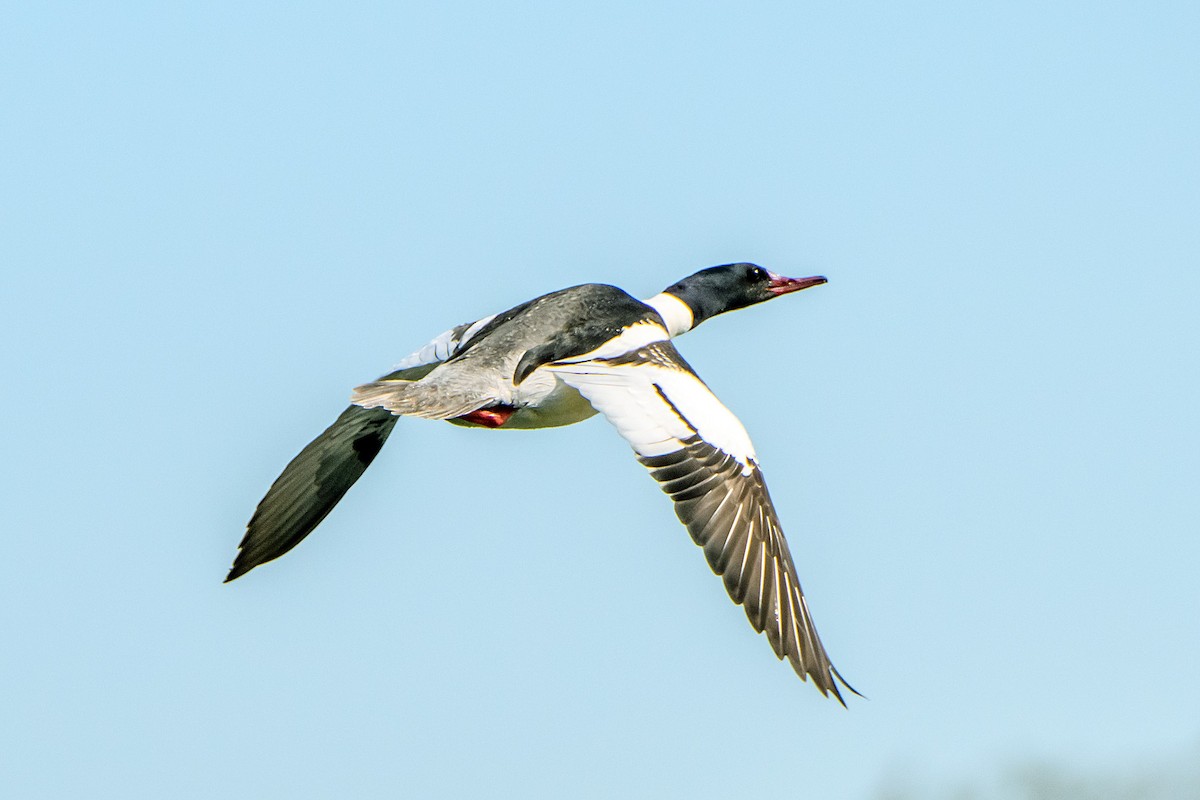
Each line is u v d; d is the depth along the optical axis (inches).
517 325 605.9
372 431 663.1
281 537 664.4
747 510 529.3
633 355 575.8
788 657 514.3
